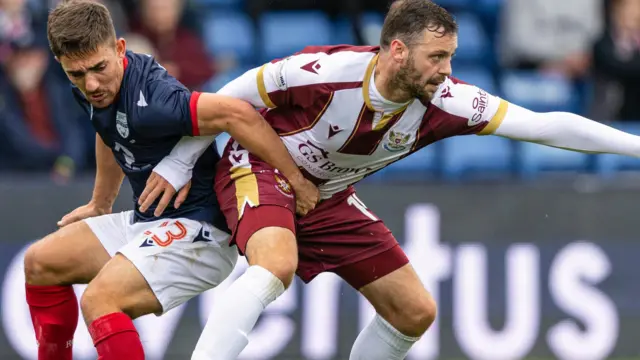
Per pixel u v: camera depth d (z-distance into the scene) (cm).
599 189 2456
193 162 1463
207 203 1501
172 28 2702
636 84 2947
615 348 2438
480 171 2936
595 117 2938
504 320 2423
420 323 1599
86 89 1390
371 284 1603
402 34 1357
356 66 1412
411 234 2425
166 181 1447
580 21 3116
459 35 3347
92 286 1394
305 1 3269
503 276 2431
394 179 2616
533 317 2428
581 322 2439
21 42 2569
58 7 1380
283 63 1439
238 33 3219
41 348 1527
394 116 1441
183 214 1488
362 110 1425
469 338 2412
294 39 3212
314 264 1612
